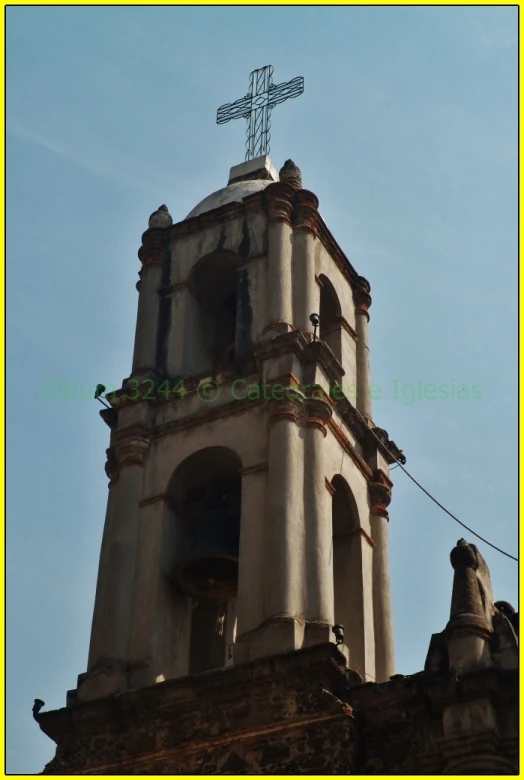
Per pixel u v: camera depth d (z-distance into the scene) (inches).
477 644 932.0
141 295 1279.5
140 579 1099.3
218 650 1157.7
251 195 1283.2
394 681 962.7
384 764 930.1
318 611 1017.5
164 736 987.9
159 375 1215.6
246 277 1232.8
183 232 1304.1
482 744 882.8
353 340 1312.7
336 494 1168.2
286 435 1096.8
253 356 1157.7
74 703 1045.2
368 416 1267.2
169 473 1143.0
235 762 948.6
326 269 1293.1
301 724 944.9
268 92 1473.9
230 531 1118.4
